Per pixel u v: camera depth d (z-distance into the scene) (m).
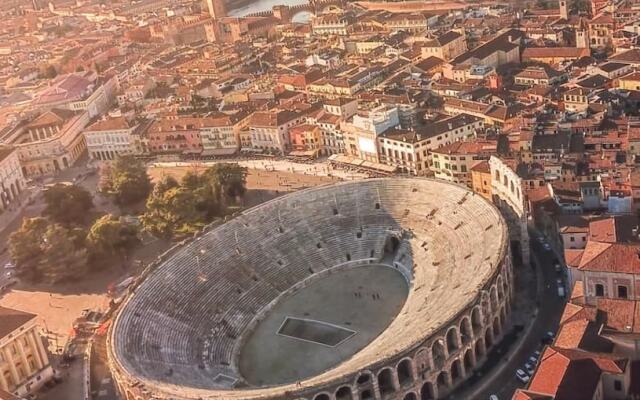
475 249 189.25
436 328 157.12
